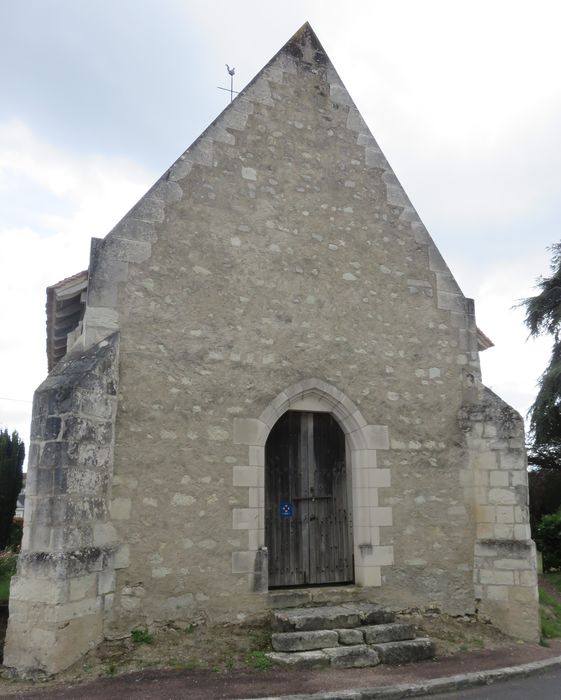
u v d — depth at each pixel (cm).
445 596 759
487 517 788
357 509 758
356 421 769
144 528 634
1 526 1420
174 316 696
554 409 1822
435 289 861
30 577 552
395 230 855
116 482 631
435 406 819
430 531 773
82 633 557
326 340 775
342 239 816
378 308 817
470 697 539
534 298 1933
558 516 1493
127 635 600
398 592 741
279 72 831
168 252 709
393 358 810
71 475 566
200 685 524
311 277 783
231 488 682
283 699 493
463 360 853
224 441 690
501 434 799
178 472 662
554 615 888
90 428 598
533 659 652
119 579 612
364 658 603
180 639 611
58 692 494
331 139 843
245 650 608
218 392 700
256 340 733
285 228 782
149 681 529
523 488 774
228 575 661
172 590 632
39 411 592
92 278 668
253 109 800
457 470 806
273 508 748
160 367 677
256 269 752
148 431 657
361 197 842
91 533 586
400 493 771
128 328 672
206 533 661
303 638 611
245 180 772
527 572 750
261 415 716
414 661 626
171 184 728
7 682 524
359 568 740
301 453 775
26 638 541
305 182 809
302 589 721
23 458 1520
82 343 657
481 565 774
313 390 754
